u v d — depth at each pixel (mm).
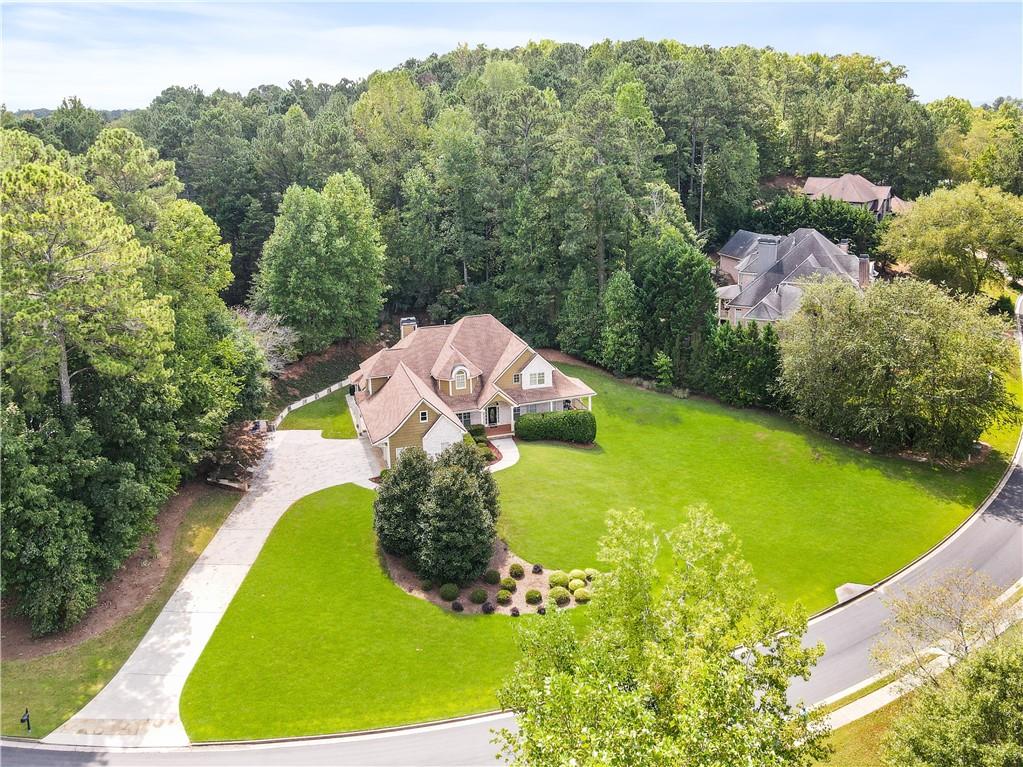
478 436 57781
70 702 32062
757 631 24875
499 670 34906
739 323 68750
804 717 22219
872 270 91312
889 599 34000
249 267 86375
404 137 96625
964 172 115125
